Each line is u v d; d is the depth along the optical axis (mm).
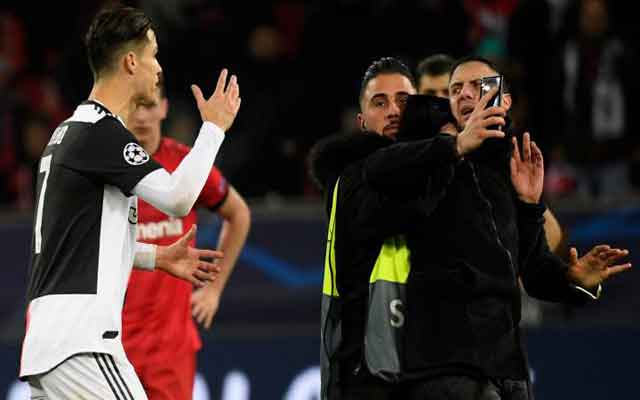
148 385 20531
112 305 15578
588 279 17234
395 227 15938
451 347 15625
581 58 31406
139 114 20734
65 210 15578
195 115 33531
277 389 26766
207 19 34219
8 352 26328
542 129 31406
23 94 35438
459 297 15750
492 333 15695
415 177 15375
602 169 31344
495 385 15875
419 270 15992
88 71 32938
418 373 15703
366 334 16078
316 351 26891
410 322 15859
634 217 27344
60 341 15305
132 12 16234
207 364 26703
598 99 31344
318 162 17359
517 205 16875
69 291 15414
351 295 16375
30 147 33438
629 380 27062
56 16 37938
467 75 16953
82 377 15344
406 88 17891
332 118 33500
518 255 17062
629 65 31312
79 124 15836
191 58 33719
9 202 32938
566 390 27062
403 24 33938
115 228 15750
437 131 16500
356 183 16453
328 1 34188
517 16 31703
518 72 31141
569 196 29500
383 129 17844
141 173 15539
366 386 16078
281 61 34094
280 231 27250
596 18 31359
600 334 27141
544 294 17562
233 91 16281
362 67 33875
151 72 16266
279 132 33188
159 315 20656
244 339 26828
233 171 32812
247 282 27062
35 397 15992
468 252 15891
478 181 16375
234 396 26672
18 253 26578
